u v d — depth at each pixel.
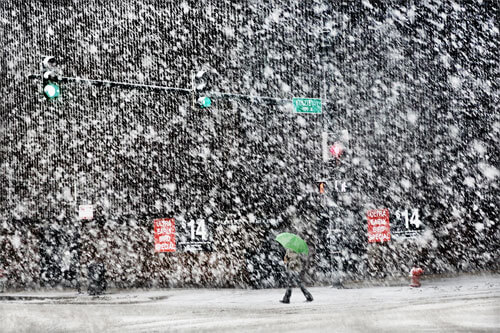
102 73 32.97
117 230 32.03
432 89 35.47
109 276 31.73
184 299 22.53
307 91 33.09
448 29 36.06
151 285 31.33
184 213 31.64
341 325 12.05
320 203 31.67
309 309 16.12
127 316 15.80
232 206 31.38
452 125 35.62
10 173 33.50
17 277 33.09
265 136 32.06
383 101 34.25
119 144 32.56
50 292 30.91
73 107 32.94
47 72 18.75
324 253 30.75
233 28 32.75
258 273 30.48
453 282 27.73
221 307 17.67
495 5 37.94
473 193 35.66
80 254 32.09
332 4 33.84
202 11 32.78
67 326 13.88
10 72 33.75
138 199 32.16
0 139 33.66
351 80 33.69
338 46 33.66
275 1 33.31
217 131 32.03
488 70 36.88
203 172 31.86
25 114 33.47
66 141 32.97
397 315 13.72
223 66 32.41
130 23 33.16
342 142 31.56
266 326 12.27
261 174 31.73
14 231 33.41
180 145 32.22
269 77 32.72
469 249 35.06
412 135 34.62
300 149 32.38
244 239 30.89
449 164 35.28
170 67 32.69
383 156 33.75
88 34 33.22
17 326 14.34
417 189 34.28
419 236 33.59
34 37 33.53
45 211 32.97
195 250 31.11
